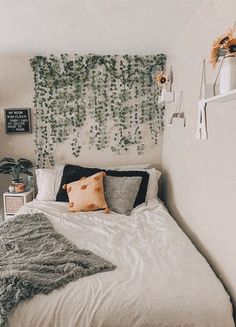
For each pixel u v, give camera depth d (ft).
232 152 4.63
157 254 5.51
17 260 5.22
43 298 4.22
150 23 7.40
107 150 11.10
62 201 9.48
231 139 4.66
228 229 4.84
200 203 6.35
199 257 5.44
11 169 10.35
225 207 4.96
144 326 3.96
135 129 11.01
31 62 10.57
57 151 11.07
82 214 8.32
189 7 6.41
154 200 9.46
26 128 10.84
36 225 7.15
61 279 4.54
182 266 5.01
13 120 10.82
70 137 11.00
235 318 4.56
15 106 10.85
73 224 7.39
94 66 10.66
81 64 10.61
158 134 11.05
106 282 4.53
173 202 9.20
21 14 6.82
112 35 8.38
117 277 4.68
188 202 7.37
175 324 3.98
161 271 4.84
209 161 5.73
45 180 10.07
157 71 10.68
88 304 4.11
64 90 10.75
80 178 9.80
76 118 10.89
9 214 10.16
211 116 5.56
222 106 5.01
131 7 6.45
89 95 10.81
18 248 5.76
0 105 10.84
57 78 10.68
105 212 8.48
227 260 4.90
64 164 10.95
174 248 5.79
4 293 4.23
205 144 5.97
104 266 4.97
